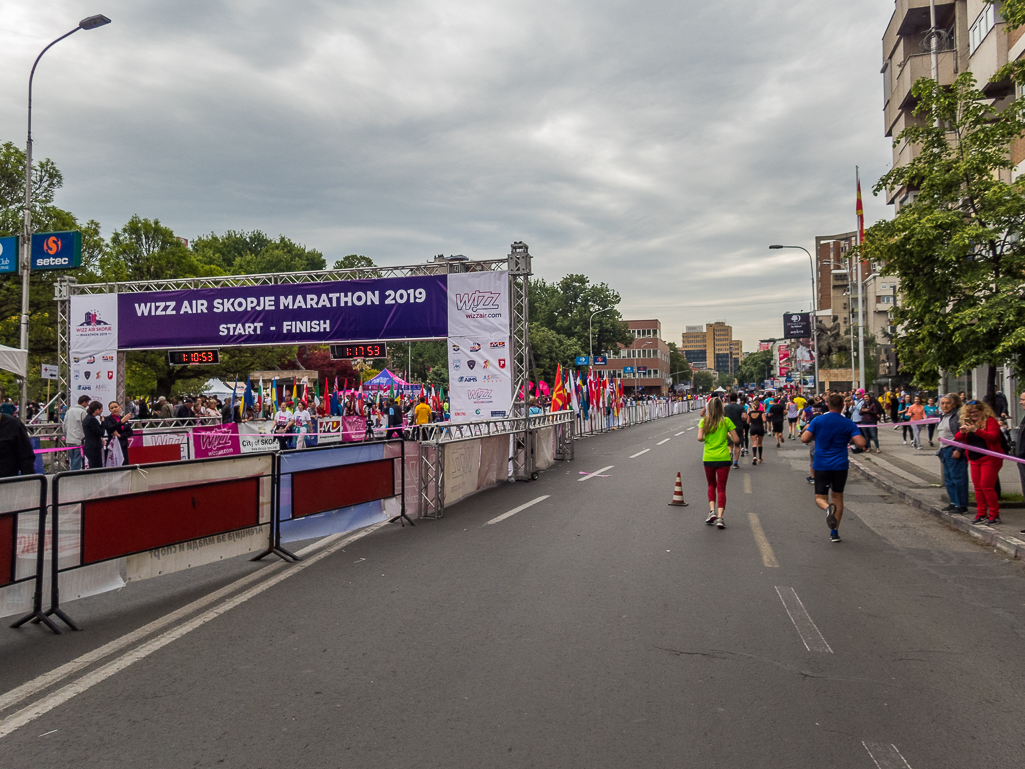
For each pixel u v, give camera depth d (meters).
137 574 6.27
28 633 5.48
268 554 8.03
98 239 28.44
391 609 5.93
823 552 8.13
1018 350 9.71
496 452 15.07
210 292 18.08
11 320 26.66
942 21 27.73
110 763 3.42
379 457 9.79
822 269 87.31
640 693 4.18
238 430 21.67
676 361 159.75
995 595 6.34
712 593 6.36
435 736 3.65
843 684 4.32
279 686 4.33
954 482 10.55
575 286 88.75
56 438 17.03
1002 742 3.58
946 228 10.18
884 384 53.81
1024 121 10.40
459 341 16.50
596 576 6.98
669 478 15.59
